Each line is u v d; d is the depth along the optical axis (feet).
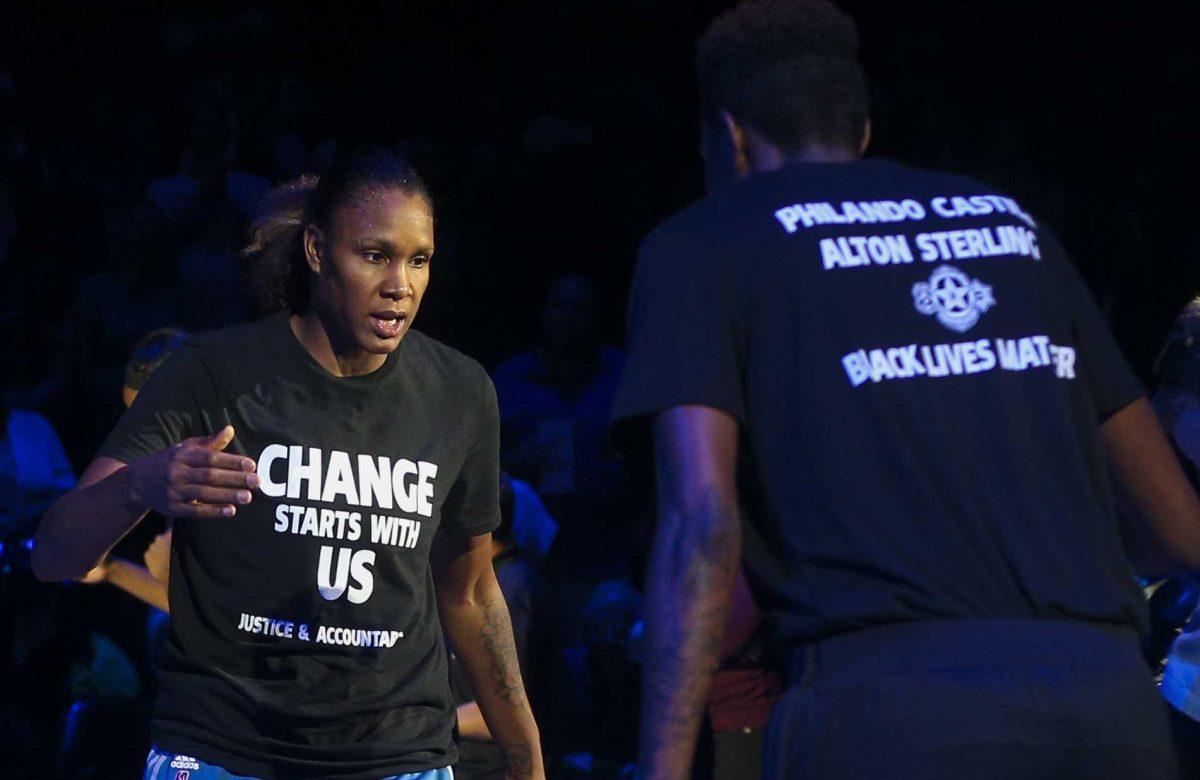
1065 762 8.88
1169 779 9.21
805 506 9.32
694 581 8.98
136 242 31.81
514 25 42.22
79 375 31.55
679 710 8.91
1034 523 9.28
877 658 9.03
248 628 12.61
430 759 13.14
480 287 33.58
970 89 38.55
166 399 12.67
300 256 12.92
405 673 13.07
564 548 27.12
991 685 8.89
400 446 13.02
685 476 9.18
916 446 9.29
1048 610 9.16
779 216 9.70
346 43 43.47
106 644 22.89
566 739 22.20
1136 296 33.14
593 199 34.19
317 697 12.69
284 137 37.22
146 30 44.73
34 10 44.62
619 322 34.22
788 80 10.12
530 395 28.96
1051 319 9.77
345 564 12.74
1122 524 10.66
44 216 38.47
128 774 21.40
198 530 12.62
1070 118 37.86
